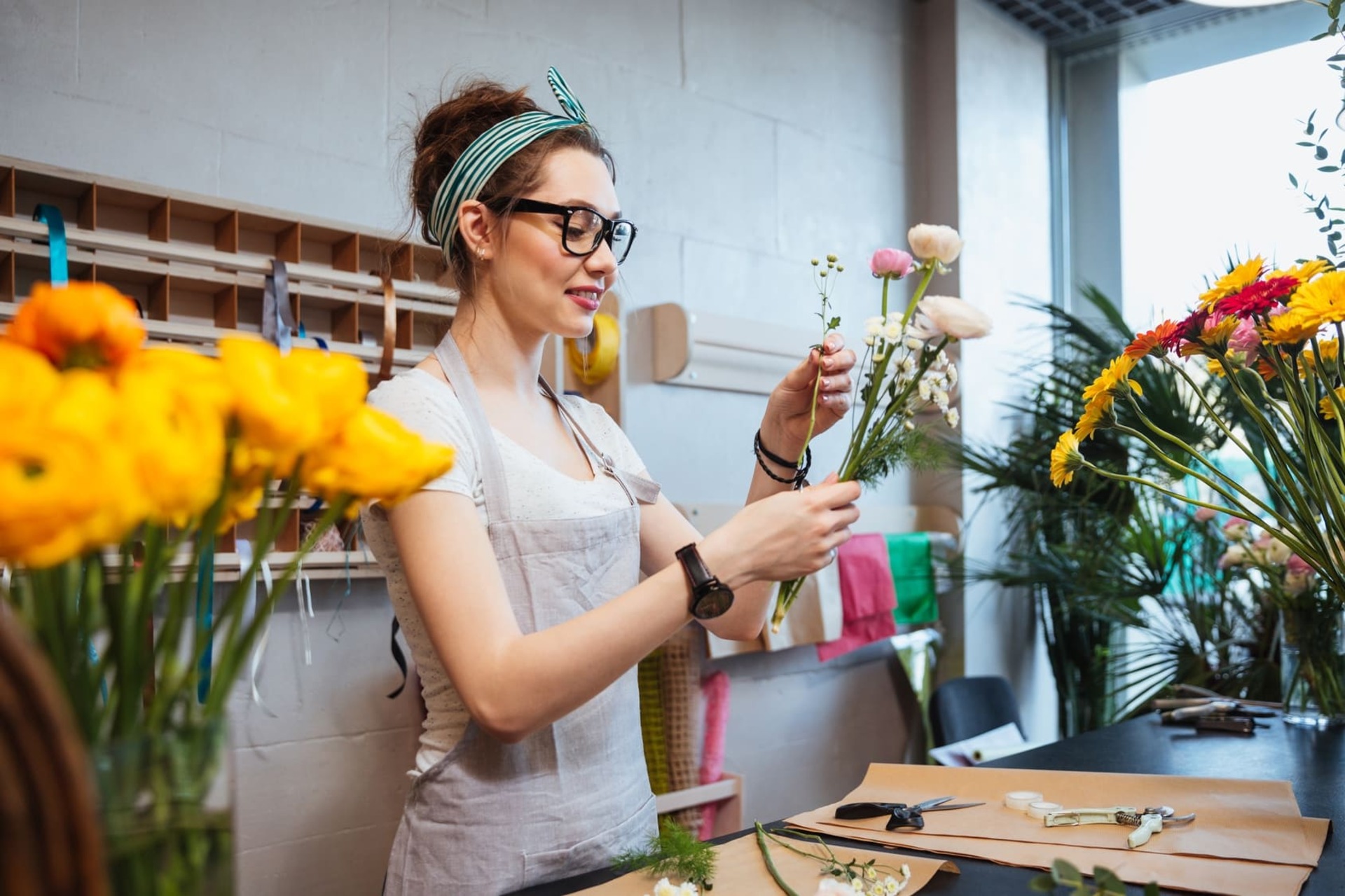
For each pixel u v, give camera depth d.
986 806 1.13
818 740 3.28
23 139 1.89
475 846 1.06
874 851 0.98
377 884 2.22
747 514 0.98
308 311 2.21
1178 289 3.93
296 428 0.47
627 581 1.22
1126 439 3.19
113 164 1.98
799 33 3.46
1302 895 0.85
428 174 1.26
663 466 2.93
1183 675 3.11
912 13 3.90
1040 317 4.09
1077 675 3.72
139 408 0.43
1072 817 1.05
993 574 3.48
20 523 0.40
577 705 0.95
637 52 2.95
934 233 1.13
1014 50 4.09
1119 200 4.12
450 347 1.19
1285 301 1.04
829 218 3.50
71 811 0.39
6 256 1.80
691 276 3.05
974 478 3.71
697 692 2.62
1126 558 3.39
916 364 1.16
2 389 0.41
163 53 2.06
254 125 2.17
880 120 3.72
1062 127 4.27
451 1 2.52
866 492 3.50
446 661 0.97
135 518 0.43
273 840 2.08
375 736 2.24
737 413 3.16
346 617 2.21
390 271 2.16
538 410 1.26
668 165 3.01
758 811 3.07
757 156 3.28
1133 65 4.11
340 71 2.30
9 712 0.37
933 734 2.76
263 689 2.08
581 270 1.17
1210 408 1.12
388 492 0.52
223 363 0.48
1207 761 1.44
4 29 1.88
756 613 1.28
